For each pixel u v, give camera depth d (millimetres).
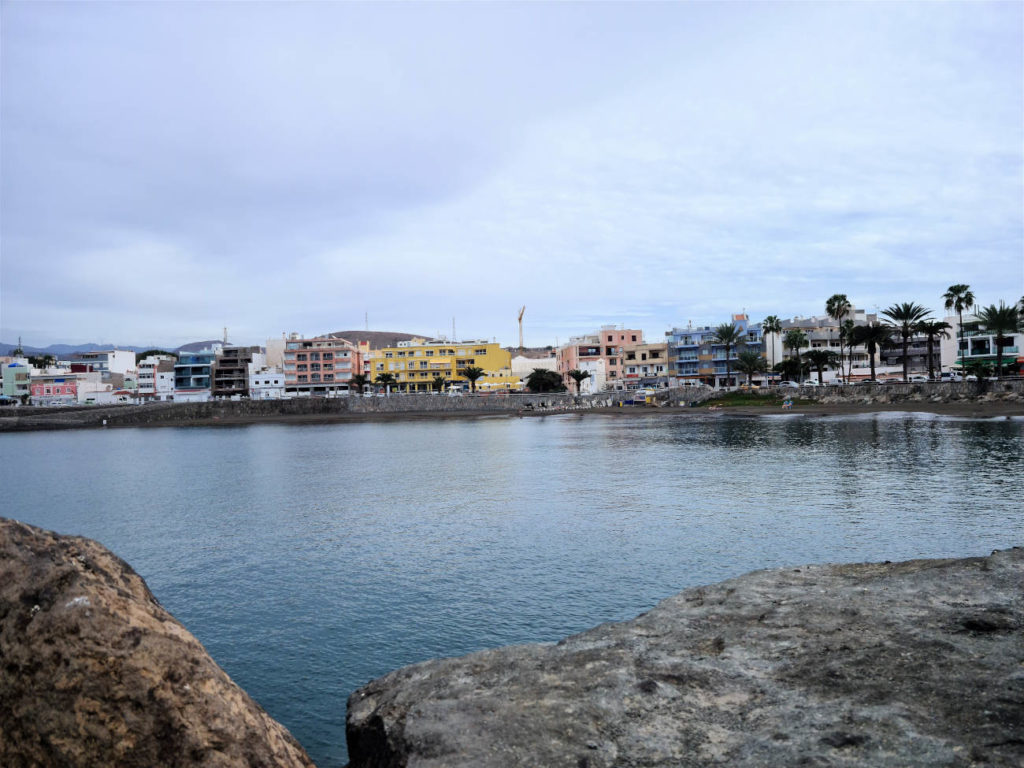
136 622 3412
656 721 4492
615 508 32531
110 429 126062
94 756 3133
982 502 29906
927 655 5184
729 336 141250
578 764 3959
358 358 186000
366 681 15070
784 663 5336
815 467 44188
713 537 25609
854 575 7977
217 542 29016
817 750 3924
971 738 3891
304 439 90375
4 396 164375
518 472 48000
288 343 179375
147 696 3230
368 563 24281
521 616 18281
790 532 25859
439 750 4215
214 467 59500
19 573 3367
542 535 27344
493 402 150750
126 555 27234
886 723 4156
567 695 4949
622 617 17875
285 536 29594
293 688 14836
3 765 3156
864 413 91625
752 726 4348
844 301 122000
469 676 5648
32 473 59812
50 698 3162
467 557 24375
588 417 120938
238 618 19172
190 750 3229
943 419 75812
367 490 42156
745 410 110938
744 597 7332
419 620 18375
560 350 196250
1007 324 90312
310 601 20359
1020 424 66188
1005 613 6000
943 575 7363
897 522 26688
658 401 138500
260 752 3455
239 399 148625
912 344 139000
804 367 132250
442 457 60531
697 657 5633
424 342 196250
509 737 4312
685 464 48781
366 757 5199
